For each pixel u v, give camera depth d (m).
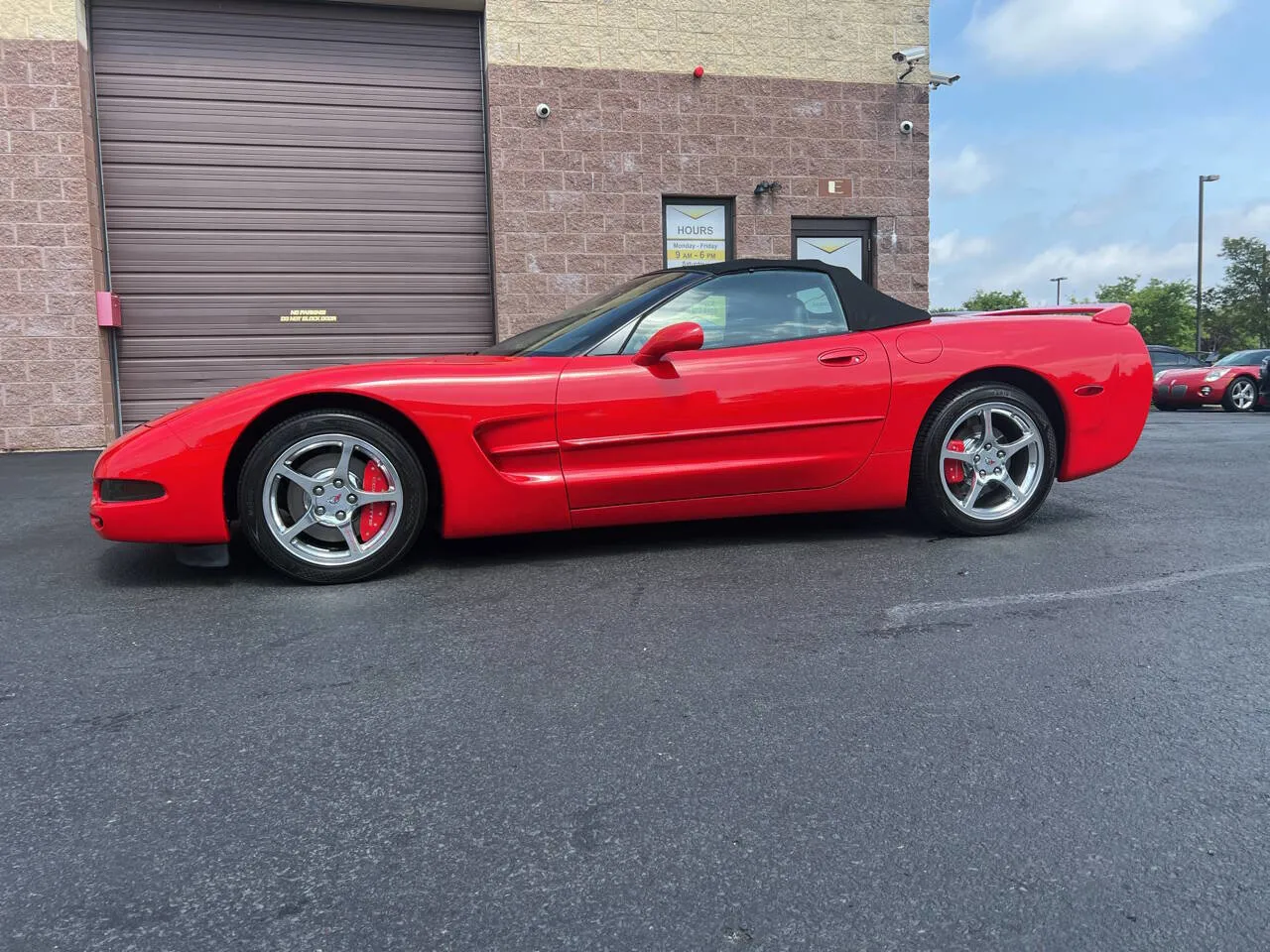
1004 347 3.62
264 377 8.50
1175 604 2.76
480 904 1.33
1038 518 4.13
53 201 7.64
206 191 8.23
